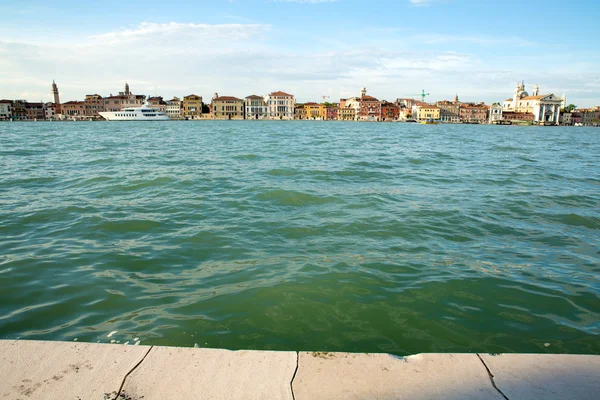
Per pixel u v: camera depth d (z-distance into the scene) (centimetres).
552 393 334
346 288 694
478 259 855
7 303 629
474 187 1722
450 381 350
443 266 809
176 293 669
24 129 8669
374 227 1076
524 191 1645
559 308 640
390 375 357
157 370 359
